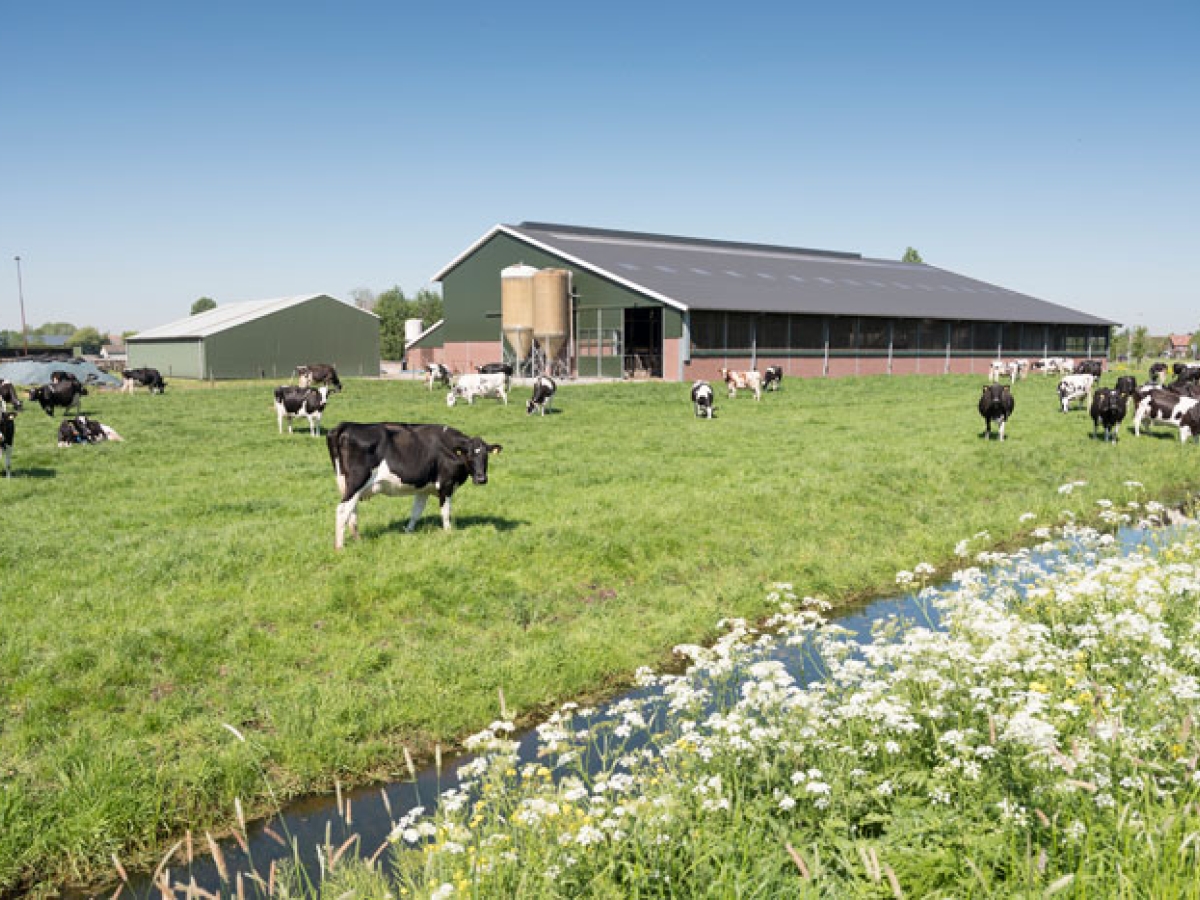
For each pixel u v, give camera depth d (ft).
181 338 191.93
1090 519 48.06
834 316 161.58
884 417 93.40
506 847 13.61
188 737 22.48
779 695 15.97
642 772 17.25
